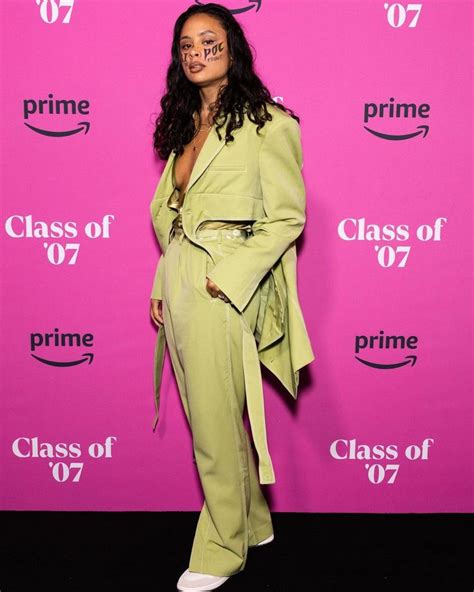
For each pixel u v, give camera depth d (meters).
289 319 1.92
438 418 2.37
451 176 2.26
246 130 1.82
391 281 2.31
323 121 2.24
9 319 2.36
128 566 2.05
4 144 2.28
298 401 2.38
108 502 2.43
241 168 1.81
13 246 2.33
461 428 2.37
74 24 2.22
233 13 2.20
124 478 2.42
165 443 2.41
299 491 2.40
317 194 2.27
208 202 1.83
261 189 1.86
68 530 2.28
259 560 2.08
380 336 2.34
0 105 2.26
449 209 2.28
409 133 2.24
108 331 2.36
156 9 2.21
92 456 2.41
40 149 2.28
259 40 2.21
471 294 2.31
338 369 2.36
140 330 2.36
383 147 2.25
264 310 2.00
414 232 2.29
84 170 2.29
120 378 2.38
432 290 2.31
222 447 1.91
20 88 2.25
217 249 1.84
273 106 1.87
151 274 2.33
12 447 2.40
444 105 2.23
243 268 1.78
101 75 2.24
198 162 1.83
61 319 2.36
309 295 2.32
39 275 2.34
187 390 1.92
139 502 2.43
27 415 2.39
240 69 1.85
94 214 2.31
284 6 2.20
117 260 2.33
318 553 2.12
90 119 2.26
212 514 1.94
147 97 2.25
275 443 2.39
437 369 2.35
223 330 1.84
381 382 2.36
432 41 2.21
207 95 1.91
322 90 2.23
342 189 2.27
